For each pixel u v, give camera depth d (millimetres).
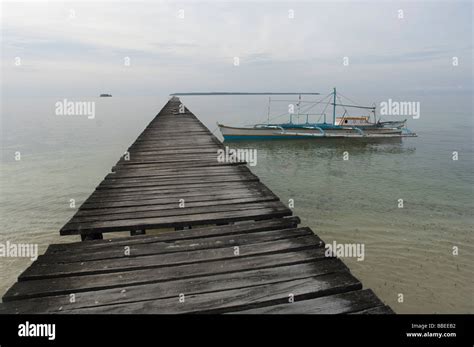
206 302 2432
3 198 11891
